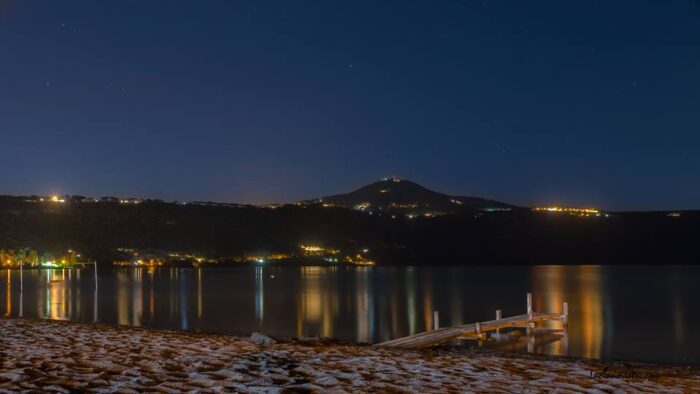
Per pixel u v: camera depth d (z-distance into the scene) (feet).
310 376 27.78
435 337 104.94
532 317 145.07
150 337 46.93
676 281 439.63
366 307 252.21
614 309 230.68
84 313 224.53
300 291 363.56
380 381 27.35
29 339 43.09
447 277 556.92
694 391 29.73
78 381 24.98
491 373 31.73
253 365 30.55
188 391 23.39
